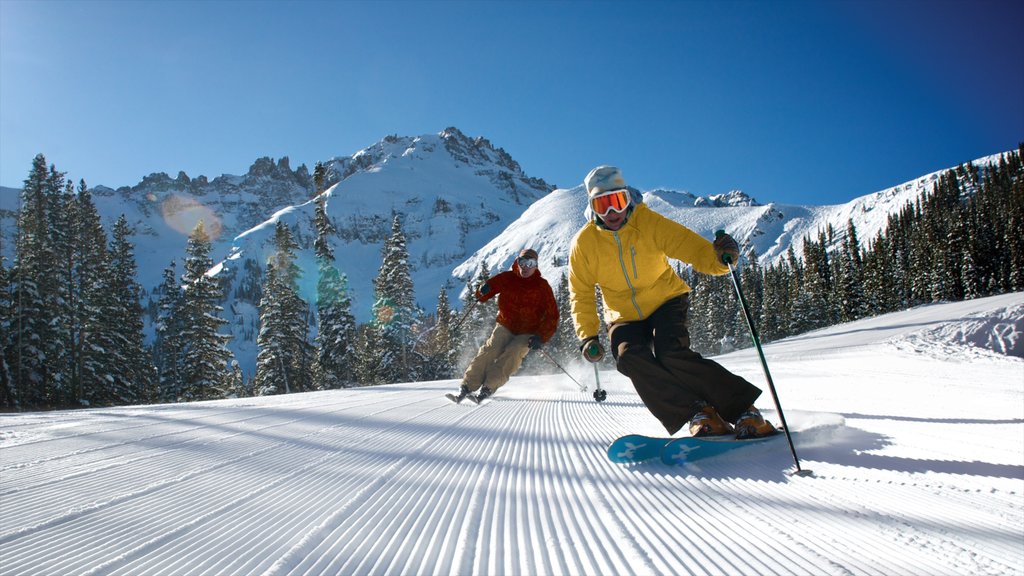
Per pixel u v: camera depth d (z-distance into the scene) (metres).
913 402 4.91
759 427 2.94
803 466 2.51
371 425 4.32
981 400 4.93
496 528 1.83
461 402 6.15
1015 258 61.53
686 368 3.07
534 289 6.21
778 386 7.31
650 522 1.84
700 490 2.22
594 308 3.74
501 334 6.22
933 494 2.04
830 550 1.55
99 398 27.78
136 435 4.11
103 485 2.57
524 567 1.50
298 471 2.77
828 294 76.81
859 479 2.27
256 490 2.42
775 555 1.52
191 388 29.83
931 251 70.00
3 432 4.55
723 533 1.71
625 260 3.45
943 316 23.92
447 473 2.66
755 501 2.03
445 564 1.54
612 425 4.14
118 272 32.84
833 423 3.28
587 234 3.55
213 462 3.04
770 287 78.00
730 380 3.00
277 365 32.56
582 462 2.85
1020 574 1.36
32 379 25.91
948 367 10.19
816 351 18.55
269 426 4.38
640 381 3.19
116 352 28.47
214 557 1.64
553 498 2.17
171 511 2.13
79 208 29.59
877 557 1.49
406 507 2.10
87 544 1.78
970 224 65.88
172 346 34.28
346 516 2.01
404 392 8.12
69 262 28.50
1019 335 16.16
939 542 1.58
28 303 26.39
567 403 5.84
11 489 2.52
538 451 3.17
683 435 3.56
